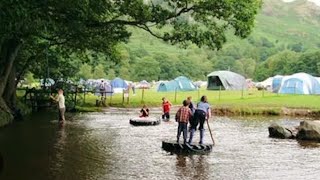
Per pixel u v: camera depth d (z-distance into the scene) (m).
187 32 31.36
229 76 84.69
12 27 23.48
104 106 48.00
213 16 30.80
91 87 55.25
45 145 21.98
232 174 16.59
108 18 33.47
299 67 155.12
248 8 30.41
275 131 27.53
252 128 31.83
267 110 42.97
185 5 30.36
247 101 50.47
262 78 166.38
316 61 152.00
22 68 44.78
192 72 170.25
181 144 21.30
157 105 50.56
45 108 44.62
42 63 47.47
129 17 32.25
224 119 38.47
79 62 59.38
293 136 27.02
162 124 33.53
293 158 20.16
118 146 22.34
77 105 46.97
